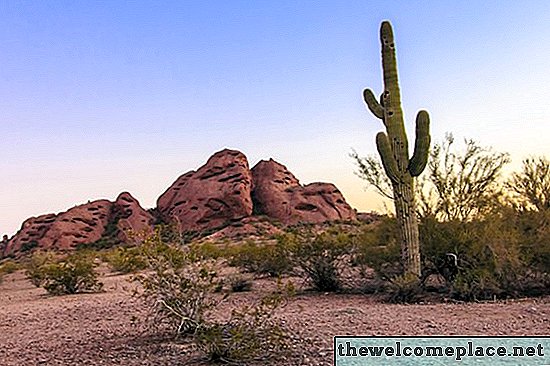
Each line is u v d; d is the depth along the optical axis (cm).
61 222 6462
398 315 1083
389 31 1453
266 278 1994
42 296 2039
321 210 5900
